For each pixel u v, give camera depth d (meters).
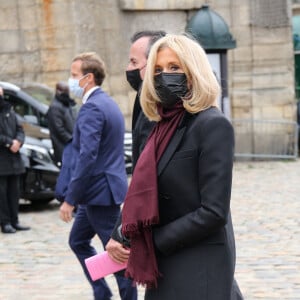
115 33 24.61
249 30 26.50
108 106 7.40
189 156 4.26
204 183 4.21
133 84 6.11
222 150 4.20
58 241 12.12
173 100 4.33
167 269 4.34
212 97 4.30
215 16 23.77
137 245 4.36
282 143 26.47
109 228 7.40
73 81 7.56
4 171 12.76
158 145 4.37
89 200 7.31
